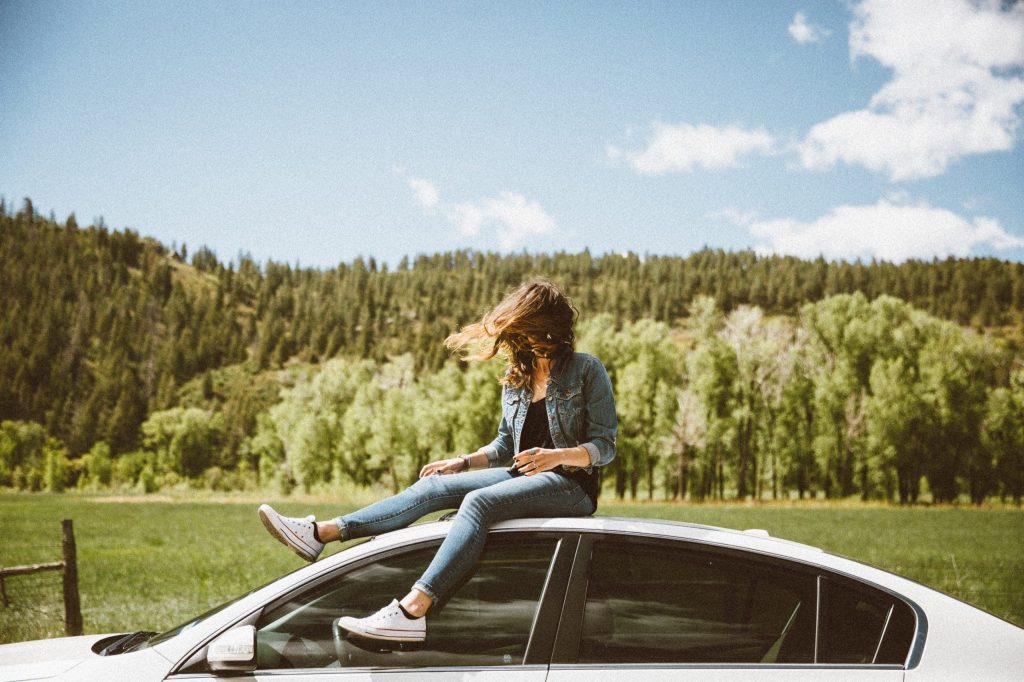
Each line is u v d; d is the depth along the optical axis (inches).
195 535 1625.2
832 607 106.3
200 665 103.7
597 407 130.1
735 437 3142.2
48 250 4256.9
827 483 3004.4
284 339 4827.8
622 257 5994.1
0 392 3629.4
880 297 3063.5
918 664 102.4
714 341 3253.0
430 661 103.7
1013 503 2736.2
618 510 2480.3
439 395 3582.7
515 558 110.6
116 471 3585.1
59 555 1174.3
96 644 127.2
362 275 5792.3
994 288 3179.1
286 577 110.7
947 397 2856.8
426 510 125.1
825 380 3056.1
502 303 134.7
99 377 3777.1
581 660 102.8
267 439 3654.0
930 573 969.5
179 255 5393.7
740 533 114.7
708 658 103.0
